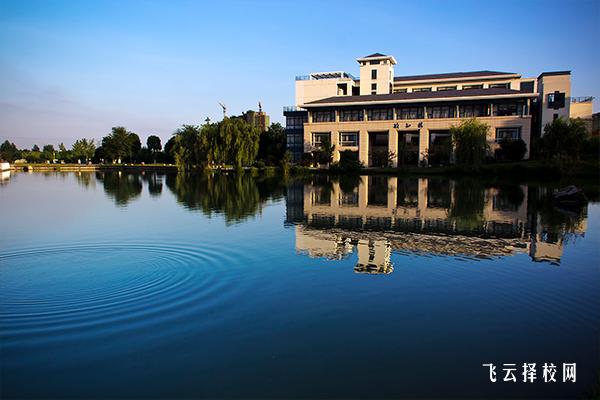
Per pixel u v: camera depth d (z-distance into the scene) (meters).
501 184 42.22
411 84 87.50
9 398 5.58
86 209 23.16
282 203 26.31
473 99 65.44
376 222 19.03
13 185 42.34
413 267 11.38
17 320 7.84
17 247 13.73
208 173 67.62
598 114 80.81
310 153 72.62
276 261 11.90
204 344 6.91
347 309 8.38
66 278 10.33
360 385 5.77
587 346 6.92
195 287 9.64
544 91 70.44
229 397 5.54
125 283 9.91
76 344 6.94
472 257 12.55
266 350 6.71
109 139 104.50
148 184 43.44
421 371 6.13
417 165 72.94
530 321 7.87
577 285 9.91
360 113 73.94
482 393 5.63
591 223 18.88
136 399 5.53
